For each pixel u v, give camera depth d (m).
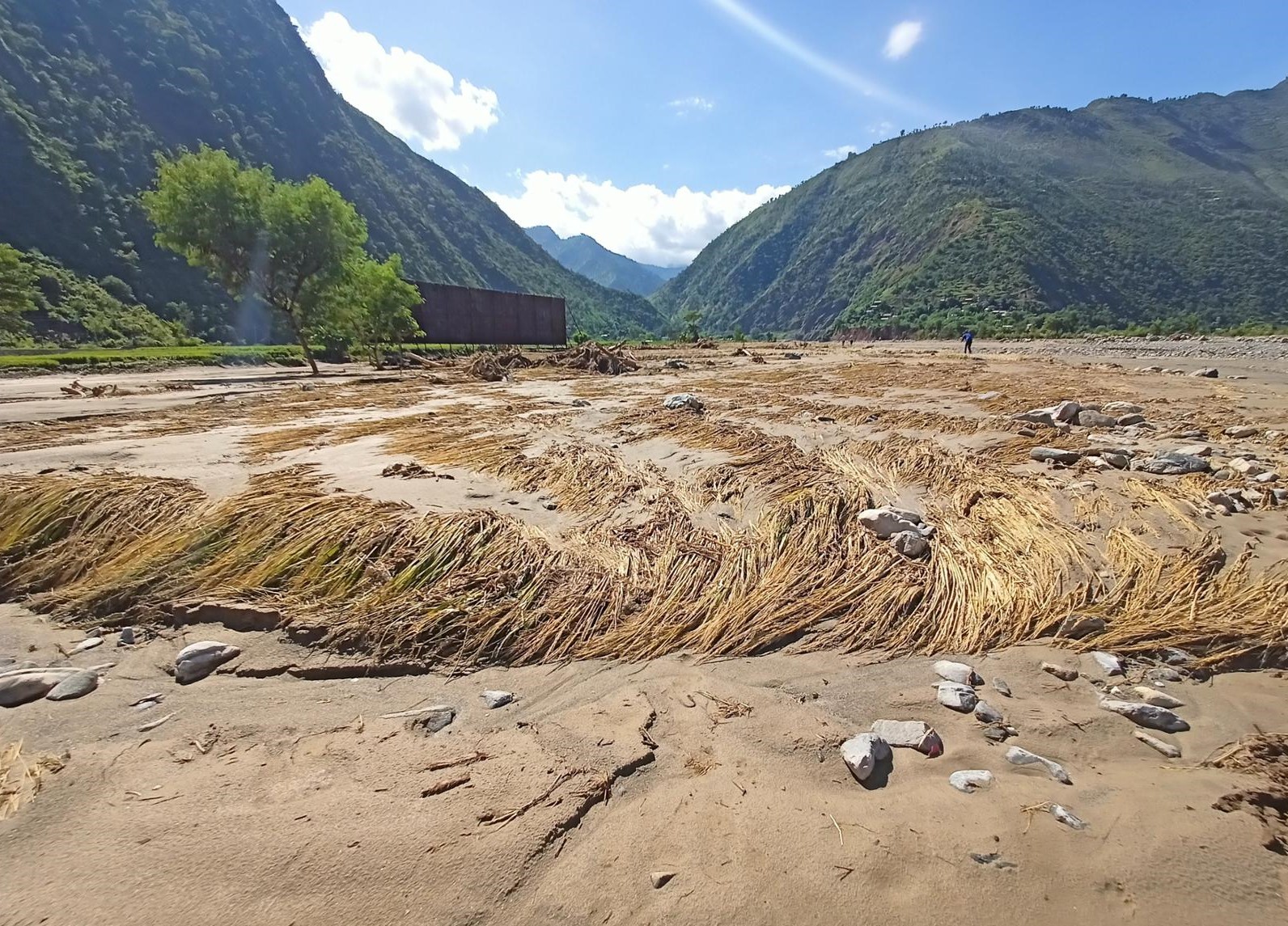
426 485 5.82
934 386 16.03
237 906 1.84
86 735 2.66
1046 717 2.79
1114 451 6.89
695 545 4.61
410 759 2.49
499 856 2.01
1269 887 1.92
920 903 1.86
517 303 46.69
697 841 2.08
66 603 3.84
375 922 1.80
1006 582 4.04
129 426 9.45
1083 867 1.98
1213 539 4.56
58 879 1.93
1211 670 3.18
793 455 7.30
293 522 4.53
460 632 3.47
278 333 81.75
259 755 2.52
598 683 3.09
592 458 7.05
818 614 3.73
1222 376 18.08
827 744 2.58
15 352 33.06
